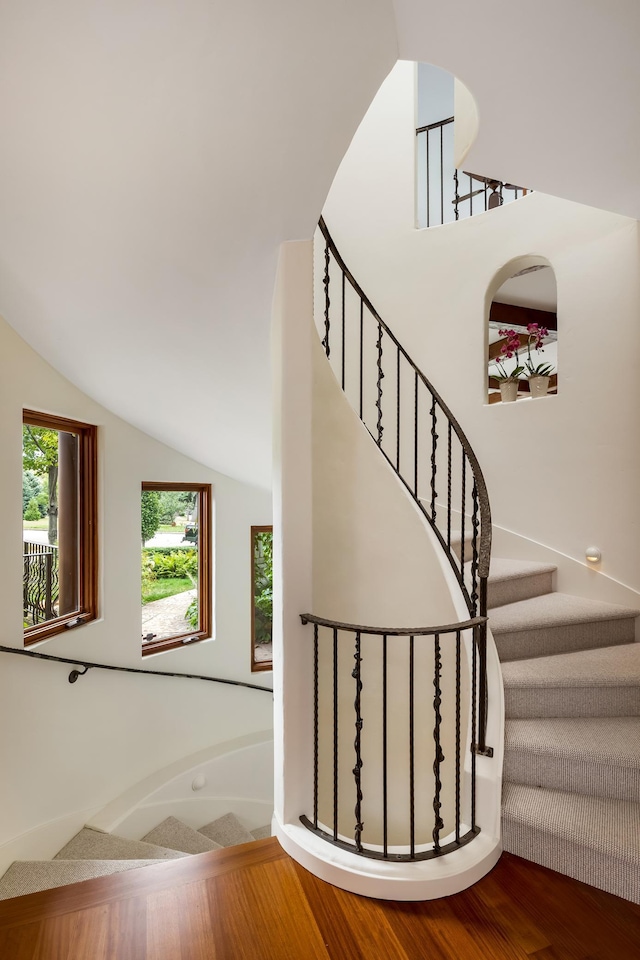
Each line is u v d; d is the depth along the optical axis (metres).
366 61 1.54
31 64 1.47
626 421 2.80
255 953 1.54
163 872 1.86
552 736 2.05
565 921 1.62
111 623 3.79
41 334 2.89
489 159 2.09
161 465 4.21
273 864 1.91
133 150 1.74
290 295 2.11
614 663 2.36
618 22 1.42
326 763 2.56
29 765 3.04
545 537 3.16
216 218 1.97
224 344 2.60
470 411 3.47
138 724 3.98
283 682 2.08
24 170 1.83
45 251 2.24
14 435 2.96
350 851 1.86
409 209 3.74
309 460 2.13
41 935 1.60
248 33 1.42
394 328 3.77
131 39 1.42
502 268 3.32
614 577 2.86
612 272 2.84
